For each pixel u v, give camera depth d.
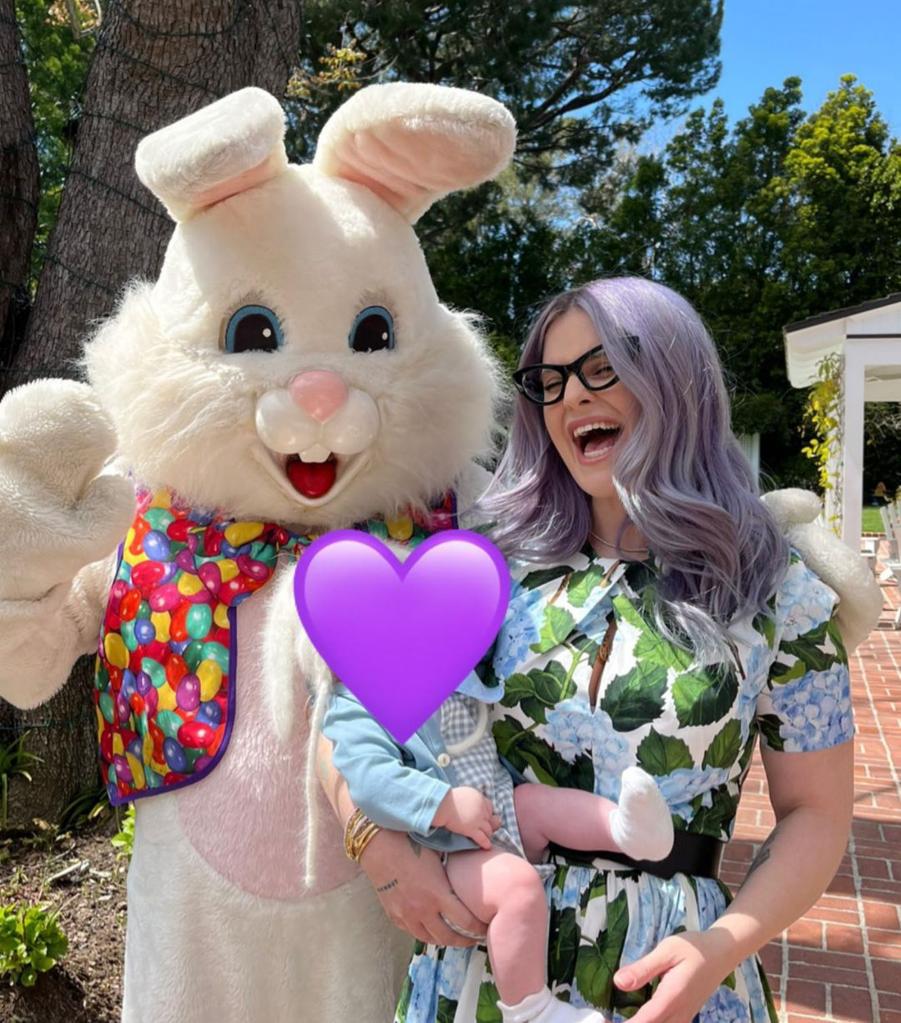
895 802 5.44
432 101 2.00
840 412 11.18
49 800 4.11
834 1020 3.52
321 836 2.02
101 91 3.99
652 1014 1.44
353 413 2.05
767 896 1.59
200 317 2.11
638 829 1.47
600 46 18.11
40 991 2.96
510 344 15.01
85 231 4.02
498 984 1.49
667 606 1.68
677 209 24.52
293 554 2.16
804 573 1.73
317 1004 2.05
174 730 2.04
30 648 2.13
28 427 1.92
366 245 2.18
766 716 1.71
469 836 1.56
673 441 1.70
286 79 4.32
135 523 2.22
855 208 23.77
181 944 2.02
